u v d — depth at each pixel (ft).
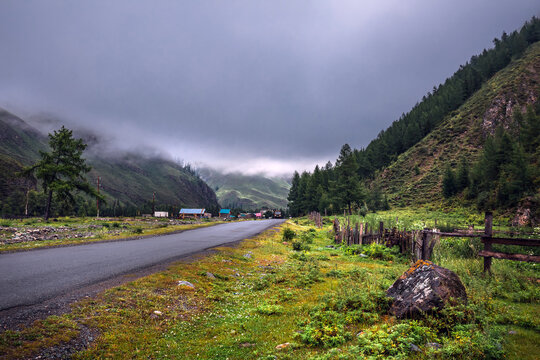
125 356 17.48
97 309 23.24
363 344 17.66
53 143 150.82
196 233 106.11
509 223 164.04
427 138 447.83
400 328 18.84
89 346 18.03
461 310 20.18
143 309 24.58
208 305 28.40
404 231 57.16
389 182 389.60
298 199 382.63
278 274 42.37
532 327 20.30
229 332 21.91
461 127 415.64
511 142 254.47
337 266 47.83
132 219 193.57
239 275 42.09
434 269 23.21
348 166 266.57
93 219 168.76
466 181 277.64
